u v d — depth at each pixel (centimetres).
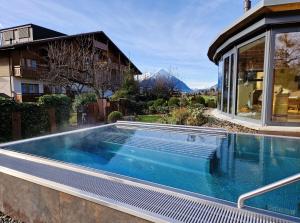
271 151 435
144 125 677
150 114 1394
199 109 953
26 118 709
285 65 598
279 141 491
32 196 235
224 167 359
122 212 177
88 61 1546
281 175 324
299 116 604
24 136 703
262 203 228
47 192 222
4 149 359
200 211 172
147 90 2017
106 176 235
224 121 779
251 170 347
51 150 462
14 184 251
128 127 692
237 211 172
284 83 605
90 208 193
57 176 236
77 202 201
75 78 1432
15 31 2327
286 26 573
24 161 289
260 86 655
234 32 731
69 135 523
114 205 180
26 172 246
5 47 1680
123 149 479
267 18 564
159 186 214
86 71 1480
